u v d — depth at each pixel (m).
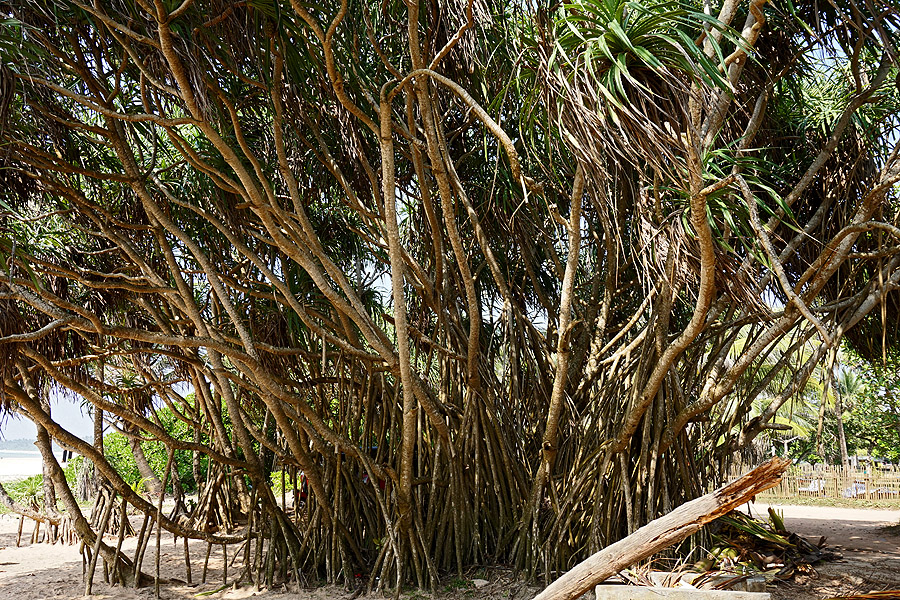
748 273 4.09
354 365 6.52
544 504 6.12
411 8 3.77
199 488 9.63
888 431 13.61
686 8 3.23
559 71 3.33
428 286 6.15
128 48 3.96
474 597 5.44
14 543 8.96
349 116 5.54
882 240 4.84
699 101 3.17
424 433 6.50
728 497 2.26
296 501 6.93
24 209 5.38
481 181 6.37
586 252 6.86
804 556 5.84
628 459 5.55
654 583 4.86
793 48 4.64
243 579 6.25
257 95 5.32
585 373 6.37
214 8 3.97
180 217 6.08
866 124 5.01
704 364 5.95
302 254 4.91
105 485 6.17
